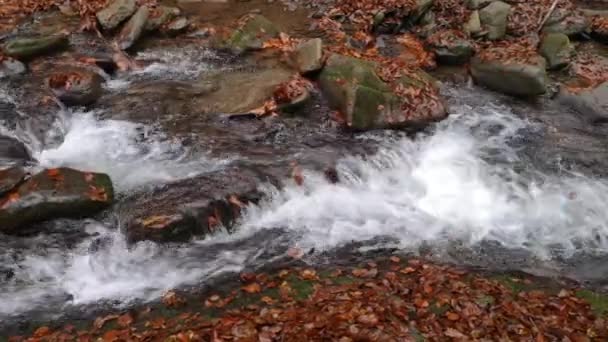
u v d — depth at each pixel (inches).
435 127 291.9
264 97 294.8
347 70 295.3
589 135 292.8
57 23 342.6
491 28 343.0
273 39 332.2
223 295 232.1
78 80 296.0
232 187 258.2
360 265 241.0
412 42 341.1
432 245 249.4
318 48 305.9
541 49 331.0
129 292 234.5
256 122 288.0
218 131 283.9
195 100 297.1
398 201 264.4
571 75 323.9
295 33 342.6
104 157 272.7
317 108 293.7
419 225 256.2
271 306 227.3
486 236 253.4
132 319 226.5
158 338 219.9
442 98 305.9
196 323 223.6
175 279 237.6
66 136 280.7
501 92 312.7
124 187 259.6
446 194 267.1
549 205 263.9
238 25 338.6
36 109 287.0
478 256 246.4
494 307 227.0
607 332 222.5
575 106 304.0
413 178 272.5
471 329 220.8
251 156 273.0
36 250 244.2
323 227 254.4
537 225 257.6
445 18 351.6
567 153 283.7
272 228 253.4
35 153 273.9
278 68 313.4
